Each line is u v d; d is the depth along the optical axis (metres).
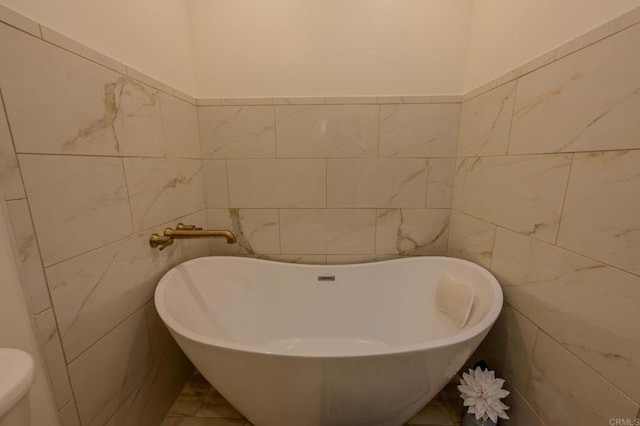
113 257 0.85
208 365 0.83
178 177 1.20
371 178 1.39
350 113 1.32
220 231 1.09
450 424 1.07
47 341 0.65
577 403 0.70
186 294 1.15
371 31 1.25
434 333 1.21
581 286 0.69
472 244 1.21
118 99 0.86
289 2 1.24
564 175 0.73
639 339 0.56
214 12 1.26
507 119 0.97
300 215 1.44
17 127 0.58
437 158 1.35
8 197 0.57
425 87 1.29
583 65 0.67
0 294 0.59
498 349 1.04
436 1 1.22
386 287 1.38
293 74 1.30
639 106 0.55
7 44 0.56
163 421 1.10
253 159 1.38
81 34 0.73
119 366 0.88
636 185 0.56
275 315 1.40
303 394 0.79
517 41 0.92
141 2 0.97
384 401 0.83
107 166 0.82
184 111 1.24
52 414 0.67
